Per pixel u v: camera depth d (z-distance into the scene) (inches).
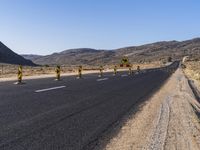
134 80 1193.4
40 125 323.6
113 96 618.5
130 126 355.6
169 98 663.8
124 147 270.8
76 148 254.8
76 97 557.3
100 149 258.4
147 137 311.9
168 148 277.9
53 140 273.0
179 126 374.6
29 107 423.2
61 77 1296.8
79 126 332.5
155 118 416.5
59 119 358.3
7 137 273.7
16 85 769.6
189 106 566.6
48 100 497.4
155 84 1040.8
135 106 507.8
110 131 323.3
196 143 302.8
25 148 245.1
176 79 1421.0
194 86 1199.6
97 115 401.4
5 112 381.1
